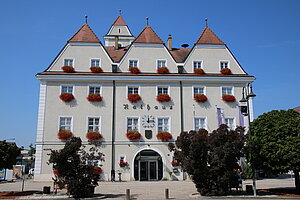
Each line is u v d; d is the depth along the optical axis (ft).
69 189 50.83
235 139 53.83
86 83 90.79
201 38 99.76
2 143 58.03
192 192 59.06
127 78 91.30
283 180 90.17
